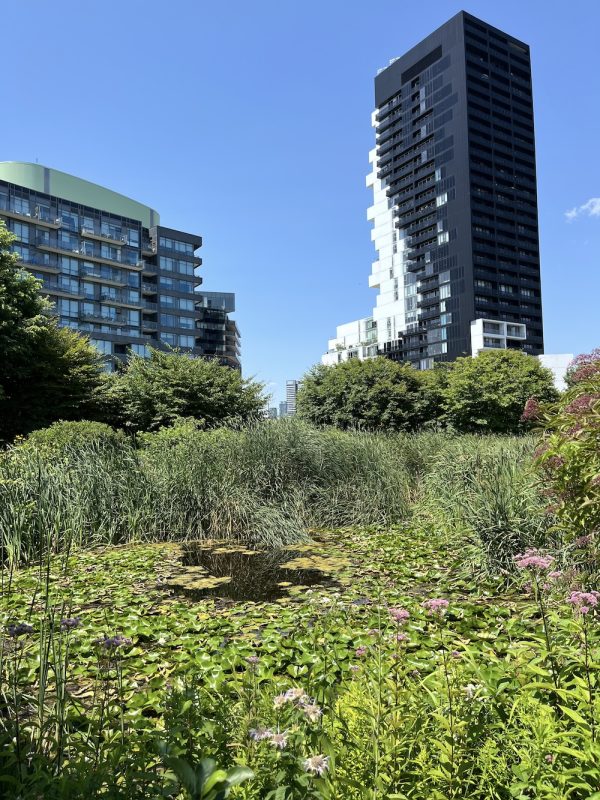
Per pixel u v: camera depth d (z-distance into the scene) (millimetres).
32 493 7484
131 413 21391
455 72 97000
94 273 74438
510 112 101125
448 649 3000
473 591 5410
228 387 22312
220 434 10641
